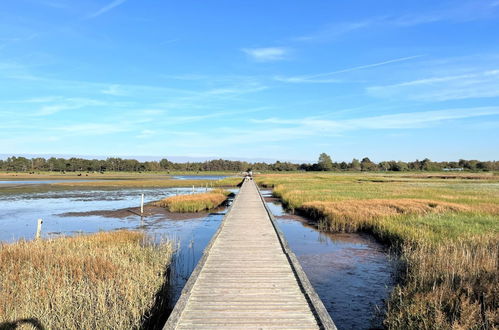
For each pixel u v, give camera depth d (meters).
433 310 6.15
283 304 6.06
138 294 7.12
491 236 11.44
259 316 5.58
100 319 6.14
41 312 6.21
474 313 5.67
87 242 12.15
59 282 7.52
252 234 12.09
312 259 11.62
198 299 6.27
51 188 47.72
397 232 13.11
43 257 9.65
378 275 9.84
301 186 40.00
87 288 7.21
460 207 19.47
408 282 7.95
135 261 9.23
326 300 8.05
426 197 26.20
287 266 8.30
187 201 25.48
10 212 24.25
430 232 12.54
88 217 21.86
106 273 8.12
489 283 6.74
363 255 12.09
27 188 47.41
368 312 7.39
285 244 10.08
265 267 8.23
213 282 7.18
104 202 30.39
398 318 6.30
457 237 11.64
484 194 28.44
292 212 23.14
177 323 5.23
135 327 6.25
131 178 83.88
